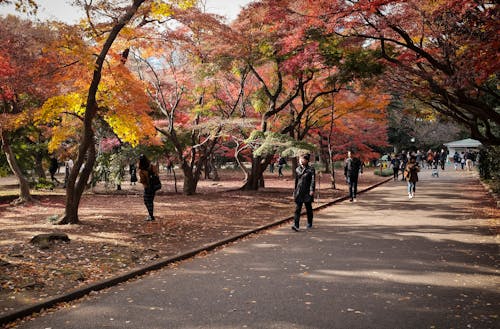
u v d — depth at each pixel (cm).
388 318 468
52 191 2195
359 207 1538
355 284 600
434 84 1293
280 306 511
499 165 2167
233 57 1867
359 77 1769
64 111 1323
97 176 2211
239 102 2592
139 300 541
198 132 2236
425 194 1969
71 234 995
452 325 448
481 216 1258
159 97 2186
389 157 4688
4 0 820
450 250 815
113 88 1298
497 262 720
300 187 1074
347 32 1358
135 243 894
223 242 907
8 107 1889
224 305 517
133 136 1430
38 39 1248
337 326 447
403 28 1246
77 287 585
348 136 3547
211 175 3819
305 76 2164
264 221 1216
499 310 491
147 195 1212
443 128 5747
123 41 1394
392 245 868
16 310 485
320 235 997
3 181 3078
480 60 897
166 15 1294
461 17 1005
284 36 1573
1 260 723
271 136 1875
